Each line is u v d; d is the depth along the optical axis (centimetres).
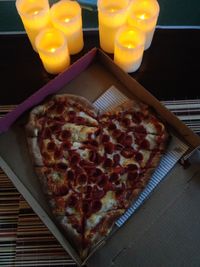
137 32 52
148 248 47
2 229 50
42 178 49
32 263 49
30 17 50
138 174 49
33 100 51
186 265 47
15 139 53
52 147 50
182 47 58
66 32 53
